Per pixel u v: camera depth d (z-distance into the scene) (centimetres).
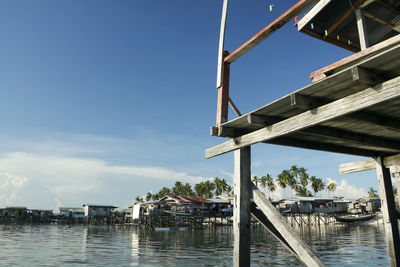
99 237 3375
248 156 573
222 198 5988
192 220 5400
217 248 2266
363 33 715
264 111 467
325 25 809
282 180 8738
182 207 5294
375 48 363
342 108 371
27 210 8281
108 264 1534
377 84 338
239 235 534
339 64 405
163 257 1772
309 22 786
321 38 841
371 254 1709
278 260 1559
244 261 528
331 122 488
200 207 5450
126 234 3953
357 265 1357
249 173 568
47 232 4222
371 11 744
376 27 841
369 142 592
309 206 5641
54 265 1505
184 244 2583
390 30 851
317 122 400
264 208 523
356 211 6462
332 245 2239
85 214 7044
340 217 6150
